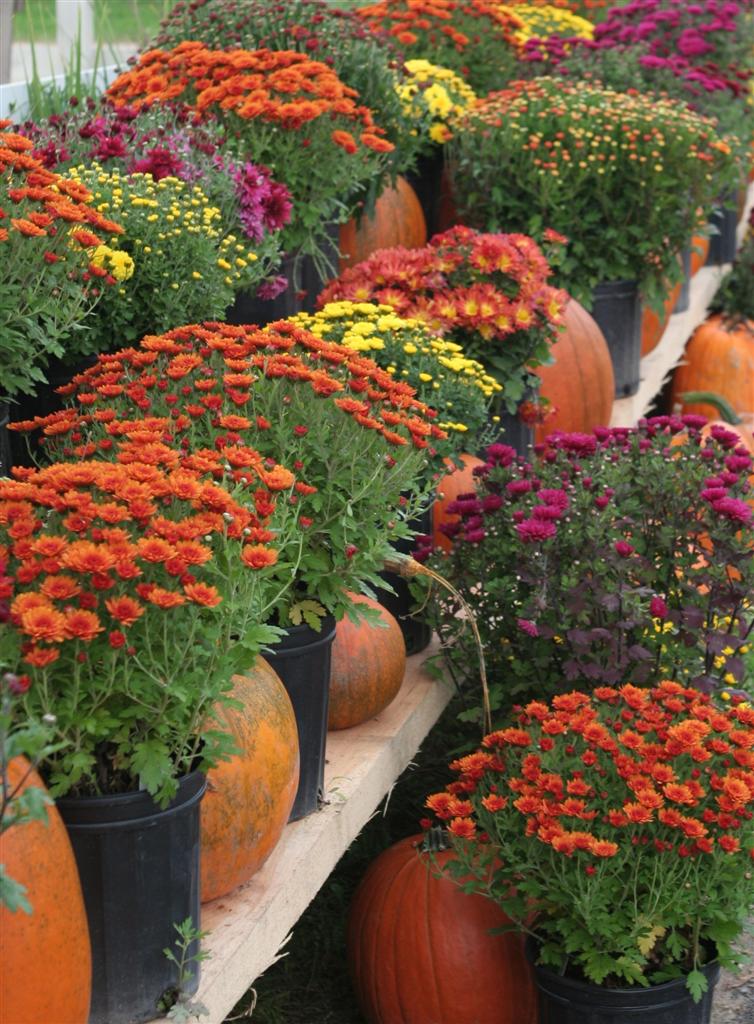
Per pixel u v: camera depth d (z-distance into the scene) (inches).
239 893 103.3
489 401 177.6
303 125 179.9
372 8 272.1
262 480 89.9
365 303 166.6
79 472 79.6
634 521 145.6
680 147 230.2
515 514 141.3
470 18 274.2
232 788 95.5
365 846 156.3
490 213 237.8
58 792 75.3
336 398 108.3
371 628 131.8
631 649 133.1
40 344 126.0
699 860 110.3
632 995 112.3
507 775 122.5
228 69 185.0
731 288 324.5
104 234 135.1
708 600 143.4
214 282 145.5
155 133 165.6
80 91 210.4
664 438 156.5
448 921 127.3
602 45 284.7
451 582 145.0
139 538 76.9
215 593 74.5
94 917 81.5
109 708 78.8
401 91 221.8
